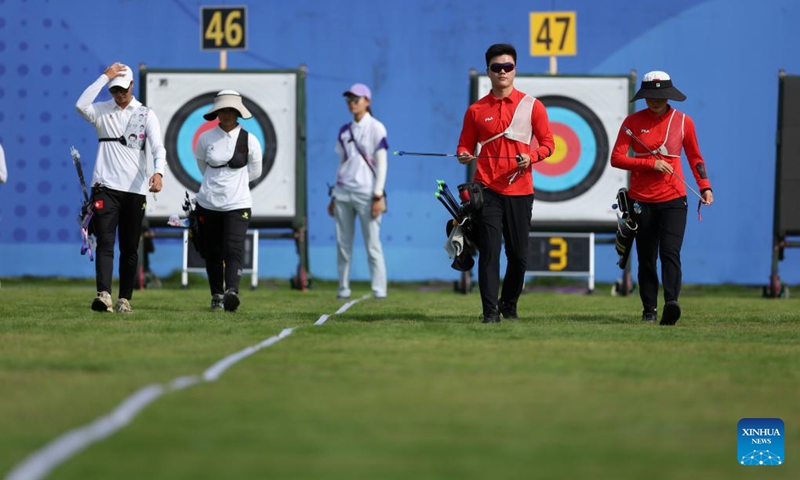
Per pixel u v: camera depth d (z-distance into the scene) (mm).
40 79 50469
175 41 50688
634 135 31344
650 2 50469
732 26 50156
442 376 19703
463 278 47125
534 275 48250
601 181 49250
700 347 25031
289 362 21406
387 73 50344
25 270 50531
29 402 16609
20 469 12406
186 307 36094
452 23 50281
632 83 48938
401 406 16641
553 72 49062
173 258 51812
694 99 50219
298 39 50562
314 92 50625
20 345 23891
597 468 12992
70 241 50531
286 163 48594
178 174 48656
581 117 49156
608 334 27641
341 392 17859
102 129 32312
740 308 39438
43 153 50469
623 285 47156
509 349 23984
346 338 26031
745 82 50094
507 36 50375
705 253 50219
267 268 51562
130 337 25797
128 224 32688
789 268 51094
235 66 50656
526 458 13422
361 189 41938
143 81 48719
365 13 50312
